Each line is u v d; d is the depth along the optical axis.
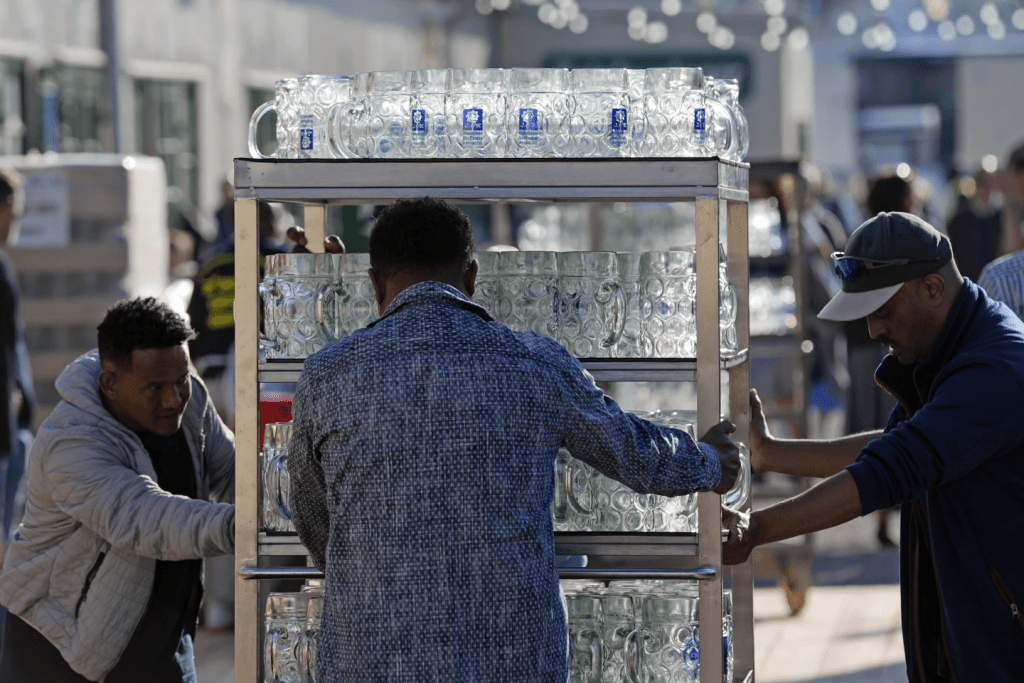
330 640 8.21
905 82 81.56
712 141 10.05
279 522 9.84
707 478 8.87
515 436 8.20
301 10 49.16
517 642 8.06
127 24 40.16
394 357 8.20
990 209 33.34
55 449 10.37
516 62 60.31
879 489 9.26
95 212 26.39
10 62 35.94
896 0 51.97
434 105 10.10
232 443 11.89
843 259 9.68
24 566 10.63
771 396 24.03
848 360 25.80
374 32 53.75
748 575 11.59
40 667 10.77
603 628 9.99
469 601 8.04
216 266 19.73
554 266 9.81
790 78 54.91
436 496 8.06
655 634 9.94
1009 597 9.41
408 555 8.04
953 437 9.10
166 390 10.46
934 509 9.64
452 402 8.12
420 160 9.41
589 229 26.31
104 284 26.39
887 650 19.12
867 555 25.56
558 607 8.34
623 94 10.00
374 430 8.11
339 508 8.23
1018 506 9.40
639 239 26.11
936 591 9.94
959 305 9.58
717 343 9.40
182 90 43.06
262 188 9.57
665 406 24.38
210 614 20.80
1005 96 78.81
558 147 10.05
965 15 52.81
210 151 44.41
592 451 8.48
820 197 38.88
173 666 10.92
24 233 26.16
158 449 11.10
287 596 10.04
